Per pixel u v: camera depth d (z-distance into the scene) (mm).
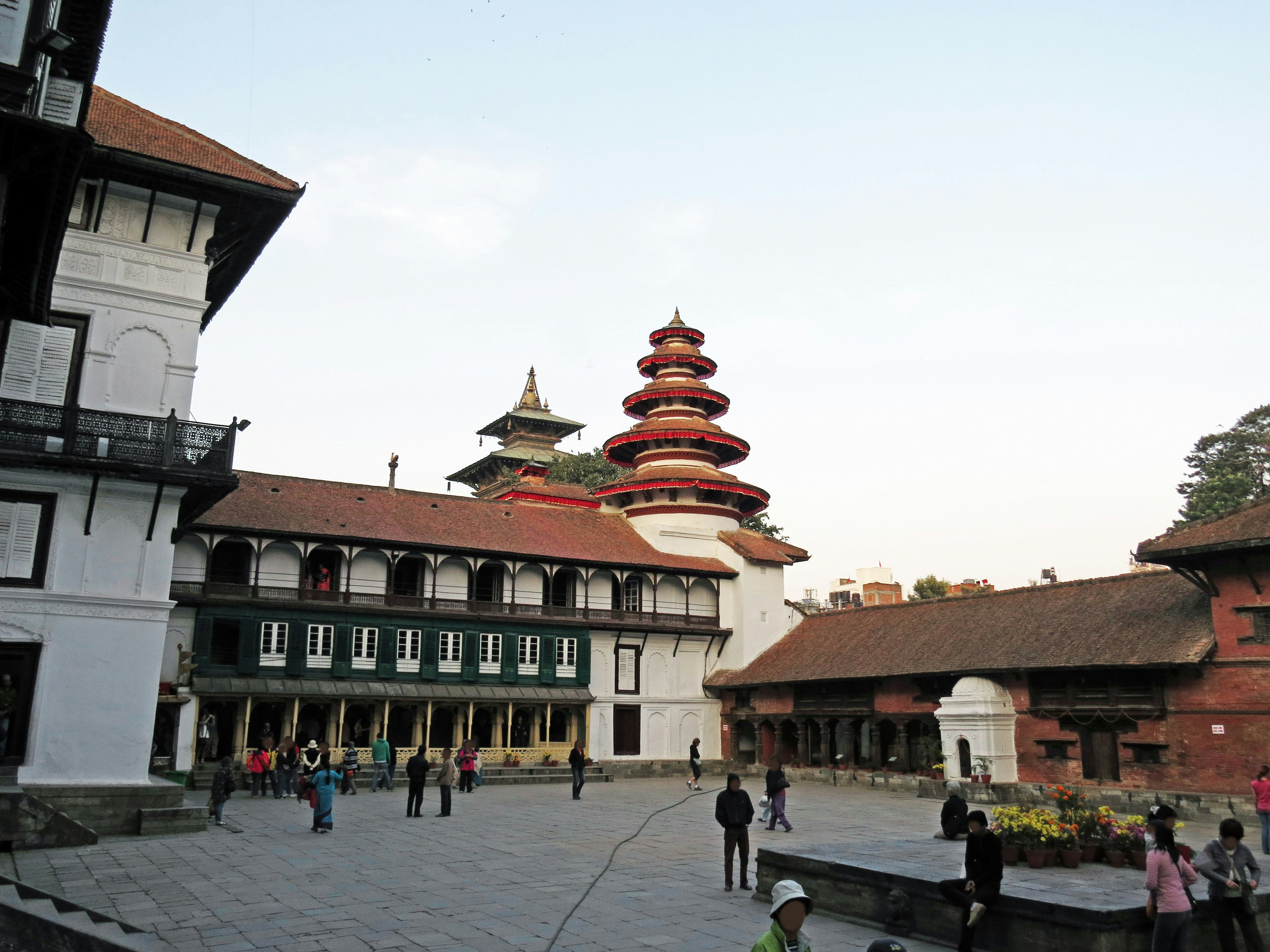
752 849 18438
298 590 36000
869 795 32094
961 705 31781
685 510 48938
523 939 11164
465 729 39219
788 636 46750
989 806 28938
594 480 72188
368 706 38625
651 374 55594
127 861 16188
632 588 46500
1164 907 9508
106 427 21000
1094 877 11883
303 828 20750
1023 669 30875
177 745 27219
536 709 40844
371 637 37344
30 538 20359
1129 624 30297
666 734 44156
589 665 42188
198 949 10594
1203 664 26906
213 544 34875
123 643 20703
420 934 11320
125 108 24516
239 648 34406
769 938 6645
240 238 25562
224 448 22062
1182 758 27188
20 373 21297
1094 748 29531
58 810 18641
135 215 23109
